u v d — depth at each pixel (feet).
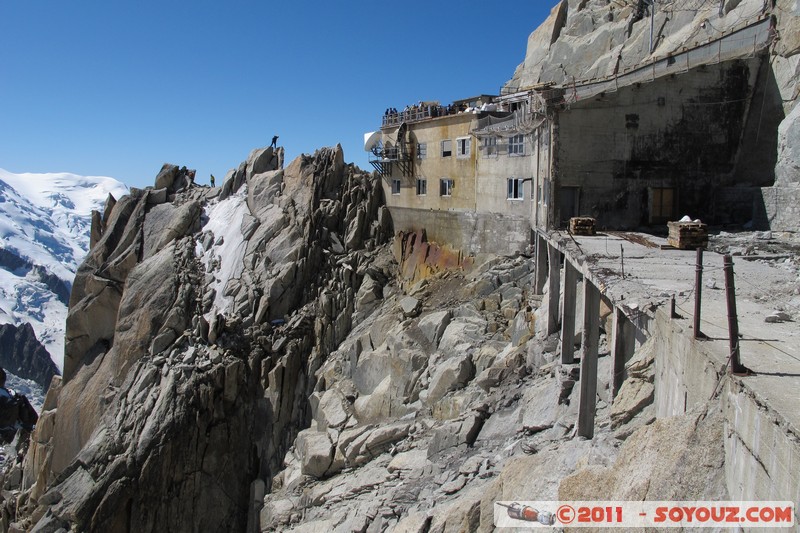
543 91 104.37
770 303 44.65
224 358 125.39
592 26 159.63
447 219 140.56
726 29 112.88
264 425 124.26
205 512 115.34
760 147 105.70
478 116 132.46
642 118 104.27
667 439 32.09
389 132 161.79
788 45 101.55
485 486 65.00
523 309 103.19
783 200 94.17
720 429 29.81
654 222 105.70
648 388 46.44
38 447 138.62
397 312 125.90
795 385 26.89
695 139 106.11
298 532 88.02
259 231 151.84
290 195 158.30
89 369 142.72
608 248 73.15
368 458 101.19
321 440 109.09
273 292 138.62
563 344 75.41
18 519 127.75
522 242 119.96
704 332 36.35
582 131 102.37
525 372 91.71
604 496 35.29
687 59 104.22
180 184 179.32
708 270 58.49
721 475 29.01
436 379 103.30
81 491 111.96
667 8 138.62
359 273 145.48
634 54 139.85
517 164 120.57
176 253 153.28
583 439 55.57
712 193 107.04
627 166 104.27
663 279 53.78
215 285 146.00
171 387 119.65
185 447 115.75
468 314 113.60
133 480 111.96
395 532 67.82
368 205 158.51
